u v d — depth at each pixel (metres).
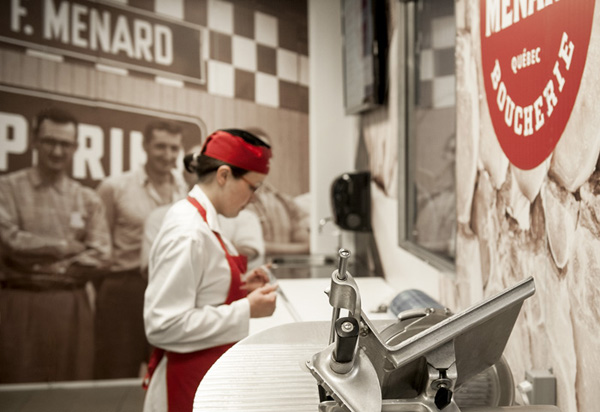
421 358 0.93
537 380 1.44
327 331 1.29
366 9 3.33
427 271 2.64
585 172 1.29
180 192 4.21
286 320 2.18
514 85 1.66
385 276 3.43
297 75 4.35
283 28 4.32
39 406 3.79
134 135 4.15
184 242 1.81
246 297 1.92
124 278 4.16
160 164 4.18
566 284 1.39
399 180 3.11
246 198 2.03
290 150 4.36
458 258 2.18
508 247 1.73
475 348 0.97
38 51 3.99
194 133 4.23
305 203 4.39
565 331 1.40
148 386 2.01
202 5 4.20
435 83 2.83
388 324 1.27
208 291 1.90
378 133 3.56
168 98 4.18
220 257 1.91
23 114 4.00
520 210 1.64
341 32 4.35
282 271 3.61
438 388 0.91
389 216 3.32
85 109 4.07
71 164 4.07
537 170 1.53
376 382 0.89
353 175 3.77
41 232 4.05
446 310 1.12
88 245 4.11
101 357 4.16
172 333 1.78
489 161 1.86
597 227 1.25
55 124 4.04
